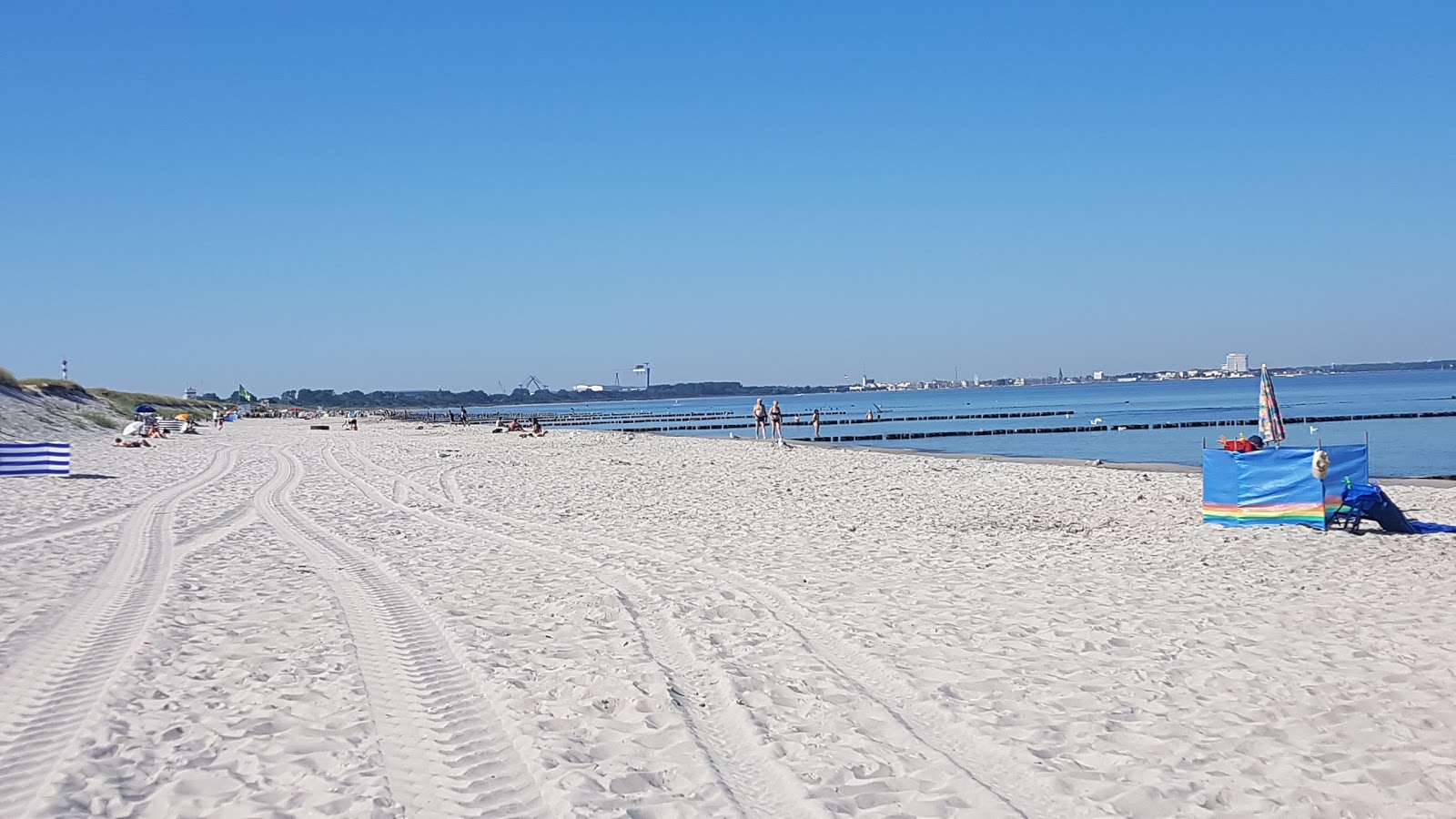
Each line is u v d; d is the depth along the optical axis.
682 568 12.17
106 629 8.81
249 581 11.41
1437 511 16.84
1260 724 6.20
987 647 8.17
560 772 5.39
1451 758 5.58
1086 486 22.09
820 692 6.96
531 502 20.39
